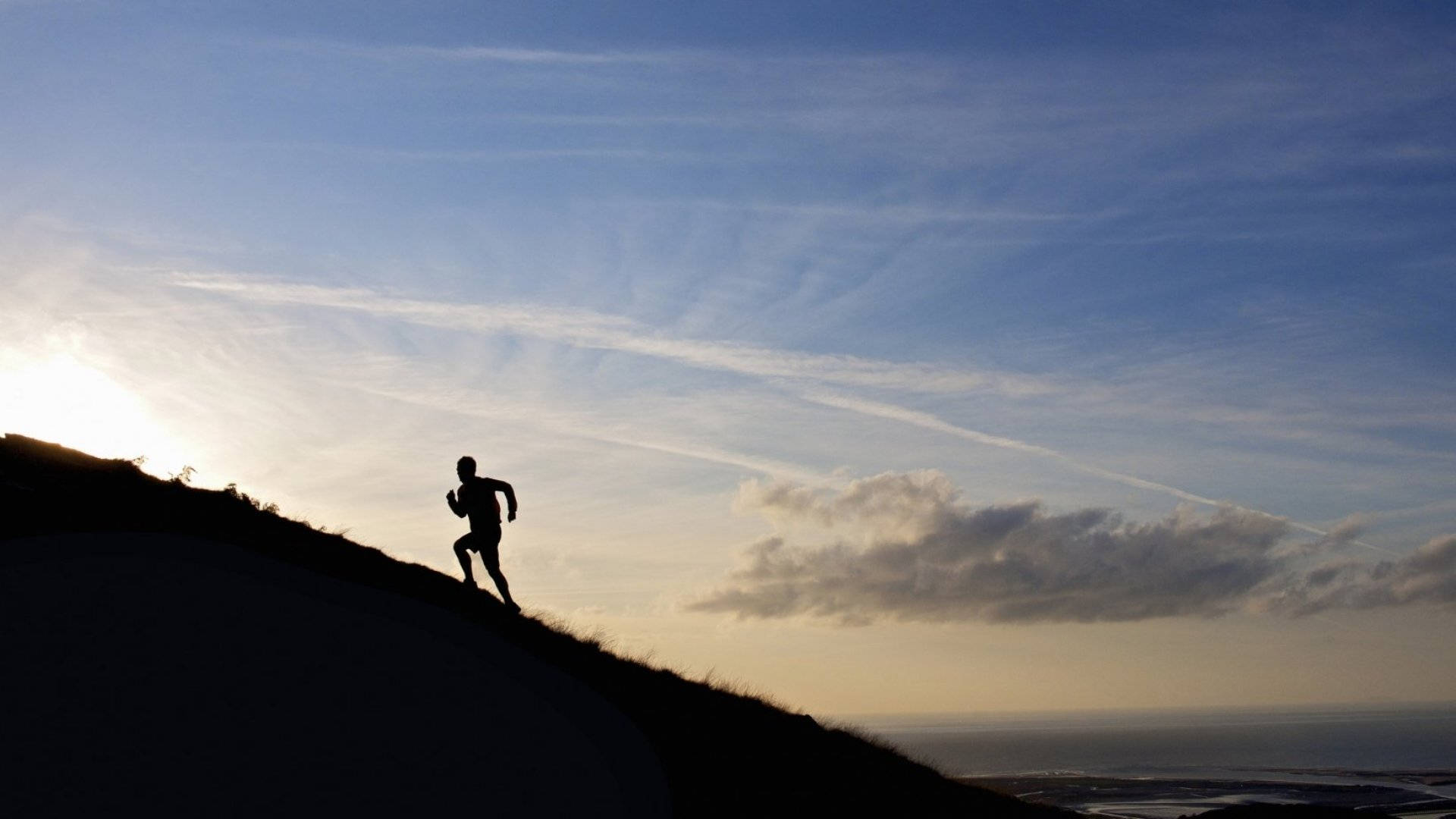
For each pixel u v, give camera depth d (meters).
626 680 17.39
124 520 17.91
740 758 15.27
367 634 15.31
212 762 10.77
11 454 18.88
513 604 19.48
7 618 13.30
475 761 11.91
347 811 10.26
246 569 16.95
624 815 11.39
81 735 10.90
